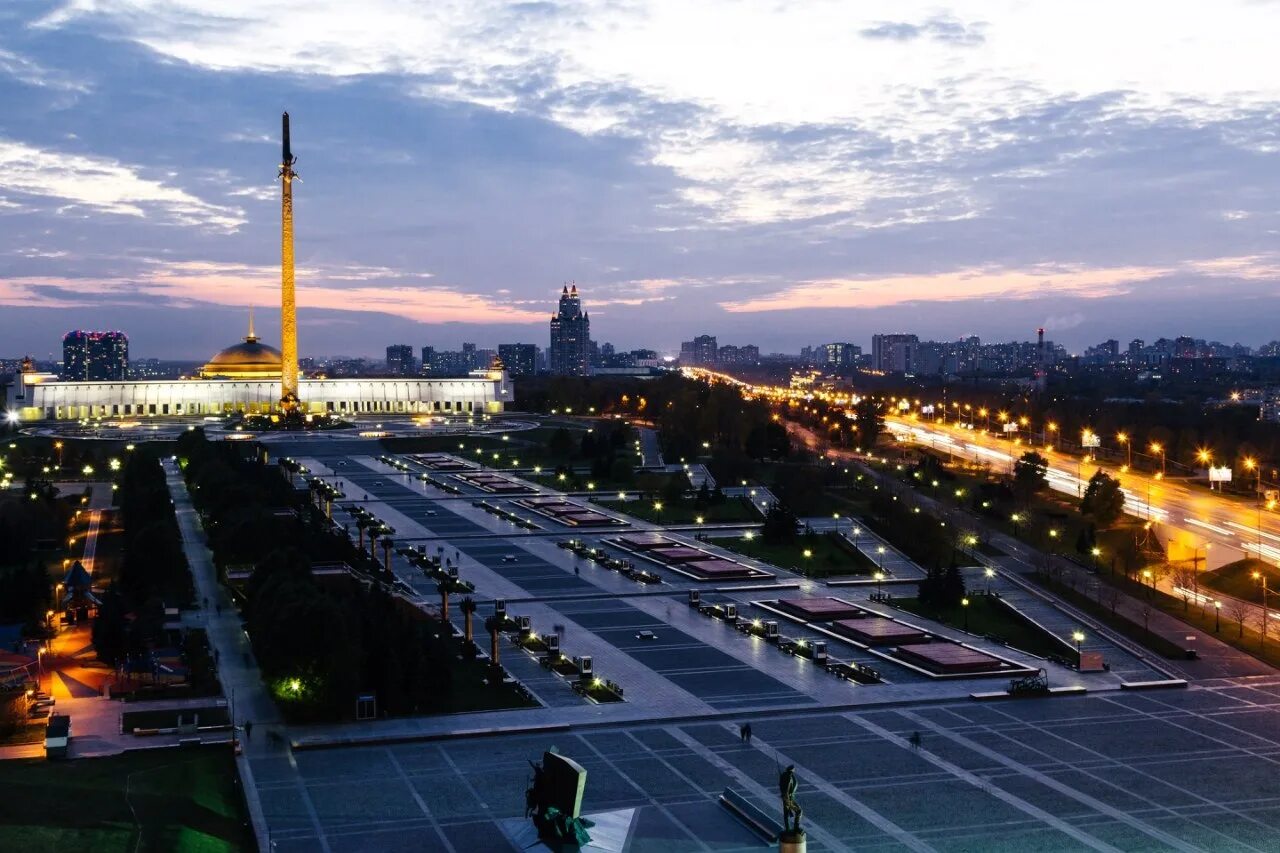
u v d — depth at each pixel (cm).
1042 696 17475
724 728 15800
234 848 11919
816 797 13275
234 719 15900
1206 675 18762
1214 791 13562
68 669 18412
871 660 19338
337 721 15862
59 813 12188
